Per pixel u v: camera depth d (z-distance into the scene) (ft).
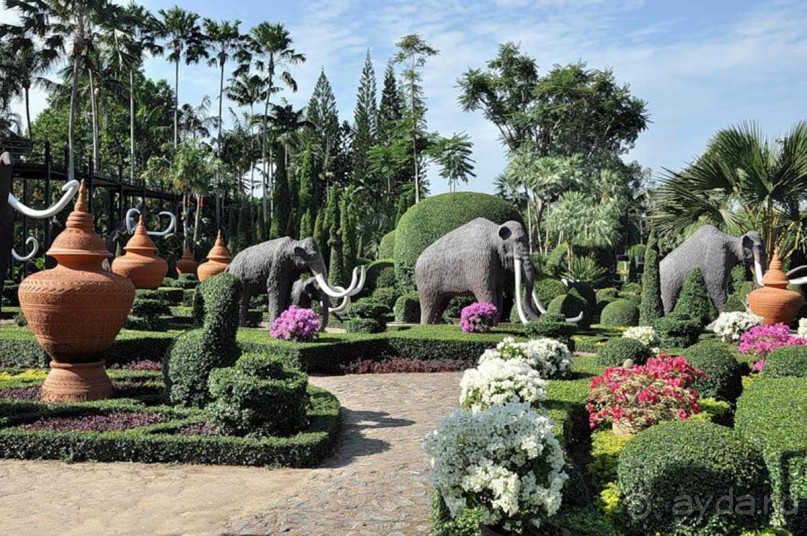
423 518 16.10
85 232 26.53
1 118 121.08
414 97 148.15
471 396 22.11
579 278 92.43
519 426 13.37
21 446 20.94
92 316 25.55
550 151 142.72
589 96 132.46
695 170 53.42
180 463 20.67
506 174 138.92
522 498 12.85
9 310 61.21
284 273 46.83
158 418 23.56
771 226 53.26
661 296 57.77
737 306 53.93
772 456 14.98
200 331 25.82
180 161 119.34
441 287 51.47
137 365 36.81
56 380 26.25
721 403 25.50
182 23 136.36
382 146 169.89
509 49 141.59
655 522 13.61
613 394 21.93
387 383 35.35
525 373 22.22
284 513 16.42
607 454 19.52
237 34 146.72
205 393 25.00
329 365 38.93
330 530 15.35
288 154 180.04
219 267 65.36
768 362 28.53
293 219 132.46
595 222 116.06
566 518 14.25
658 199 56.90
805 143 48.21
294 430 22.12
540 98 137.59
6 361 36.40
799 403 18.83
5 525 15.67
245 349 39.14
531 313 48.14
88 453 20.81
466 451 13.34
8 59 116.98
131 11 126.11
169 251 118.52
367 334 44.45
